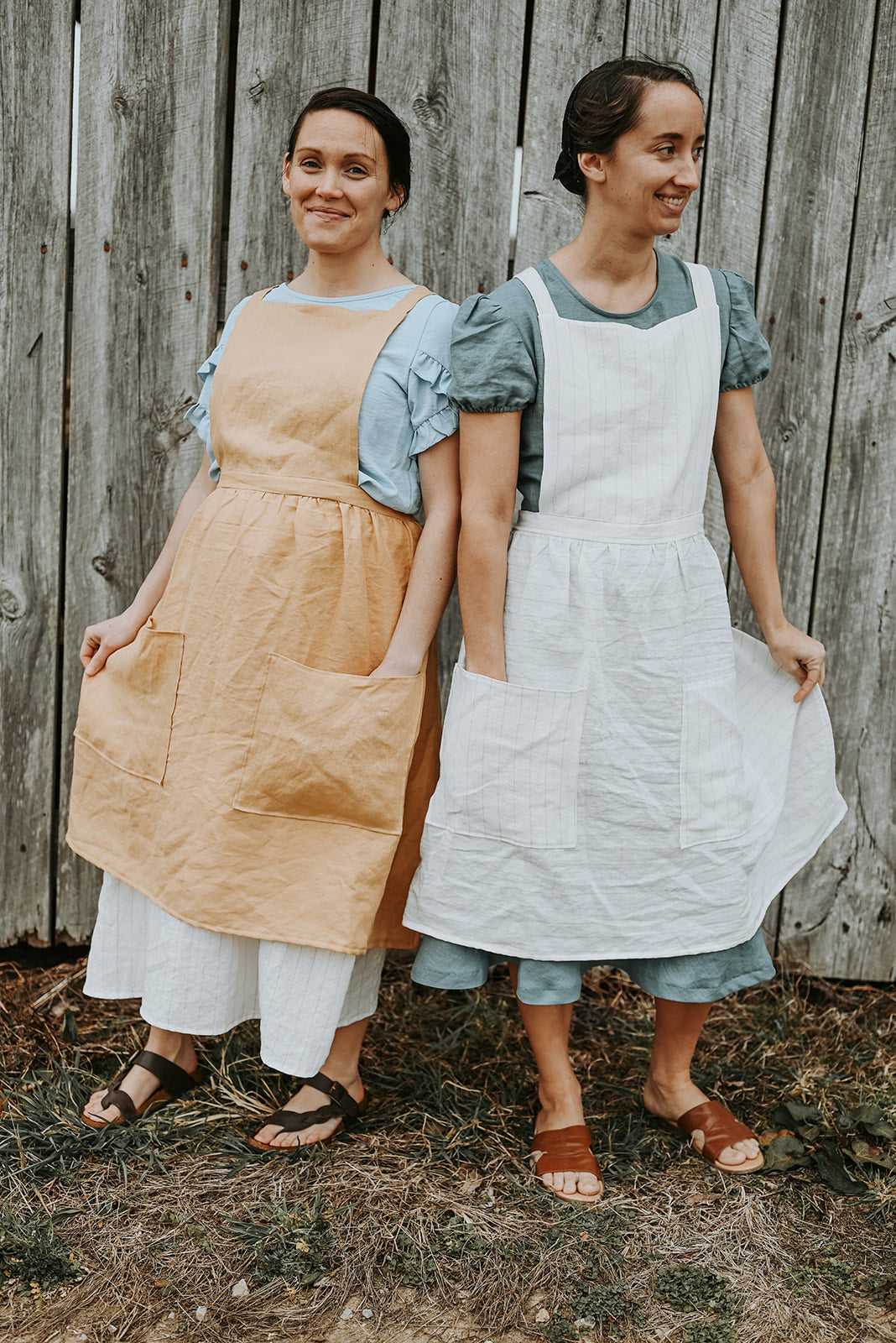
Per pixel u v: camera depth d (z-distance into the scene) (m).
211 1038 2.21
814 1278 1.64
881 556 2.39
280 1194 1.76
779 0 2.18
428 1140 1.92
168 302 2.30
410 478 1.78
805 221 2.27
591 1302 1.57
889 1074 2.17
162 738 1.82
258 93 2.21
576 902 1.77
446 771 1.78
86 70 2.22
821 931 2.55
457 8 2.18
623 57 2.20
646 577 1.72
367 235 1.78
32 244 2.28
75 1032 2.20
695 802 1.77
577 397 1.68
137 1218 1.71
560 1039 1.89
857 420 2.34
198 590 1.78
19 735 2.46
